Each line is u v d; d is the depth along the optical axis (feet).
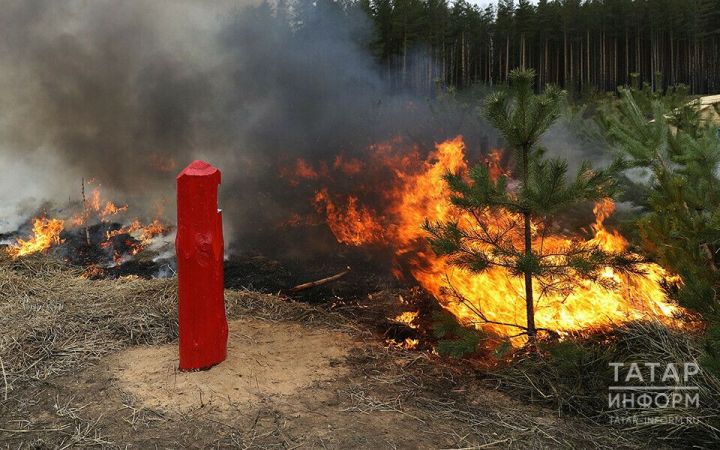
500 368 10.91
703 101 25.31
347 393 9.71
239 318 13.43
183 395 9.36
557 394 9.73
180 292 10.07
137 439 8.13
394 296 15.89
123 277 16.61
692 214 12.46
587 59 146.61
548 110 11.02
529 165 11.50
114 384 9.72
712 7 148.25
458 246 11.43
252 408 9.05
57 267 17.08
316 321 13.65
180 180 9.87
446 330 10.85
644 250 12.16
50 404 9.07
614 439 8.55
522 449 8.17
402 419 8.91
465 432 8.58
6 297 13.33
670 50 151.33
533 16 137.18
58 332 11.61
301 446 8.02
